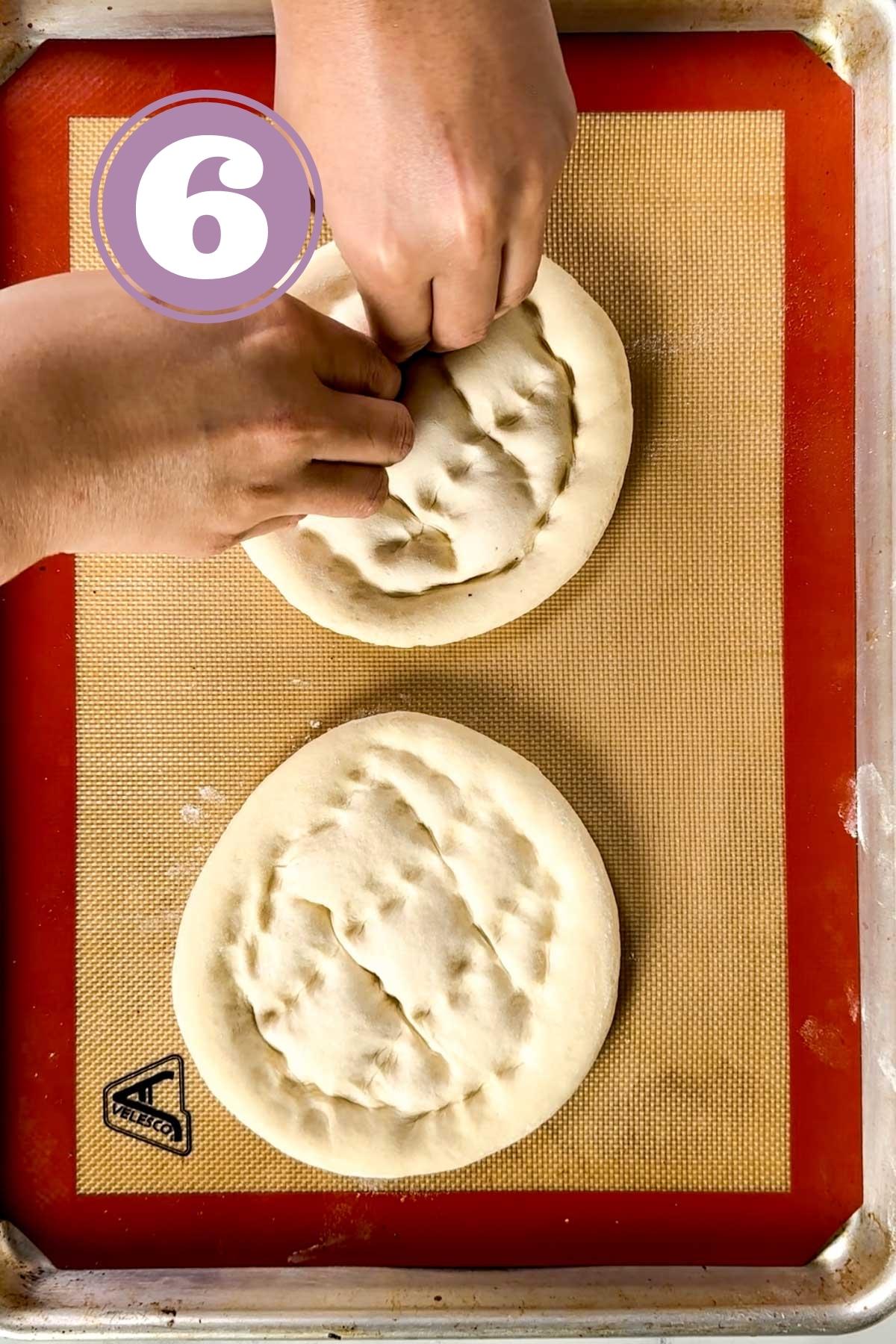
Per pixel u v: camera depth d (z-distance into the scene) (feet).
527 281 2.01
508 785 3.14
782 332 3.23
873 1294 2.98
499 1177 3.18
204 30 3.12
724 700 3.26
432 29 1.55
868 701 3.20
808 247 3.22
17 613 3.24
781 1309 2.98
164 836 3.25
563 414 3.09
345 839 3.13
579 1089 3.20
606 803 3.25
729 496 3.25
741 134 3.19
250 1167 3.18
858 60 3.12
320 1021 3.07
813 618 3.25
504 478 3.04
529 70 1.66
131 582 3.25
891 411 3.08
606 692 3.26
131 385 2.02
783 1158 3.19
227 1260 3.14
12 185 3.18
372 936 3.09
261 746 3.26
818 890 3.24
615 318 3.24
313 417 2.18
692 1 3.05
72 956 3.22
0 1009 3.21
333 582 3.13
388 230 1.71
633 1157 3.19
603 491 3.11
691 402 3.25
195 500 2.17
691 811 3.26
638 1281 3.08
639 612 3.25
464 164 1.63
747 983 3.23
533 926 3.12
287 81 1.70
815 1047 3.22
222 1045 3.08
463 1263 3.14
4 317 2.03
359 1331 2.93
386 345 2.21
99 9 3.04
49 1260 3.14
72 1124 3.20
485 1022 3.08
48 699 3.25
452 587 3.16
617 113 3.19
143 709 3.25
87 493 2.02
